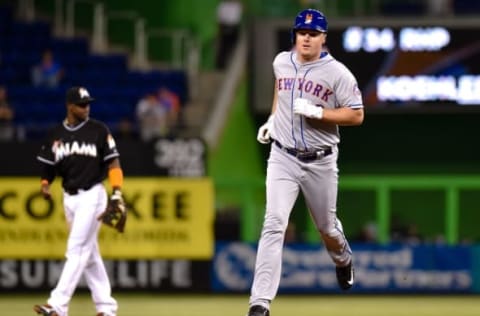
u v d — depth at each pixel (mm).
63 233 49000
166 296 48906
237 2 71000
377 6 73688
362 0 73500
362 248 50094
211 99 68375
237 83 64688
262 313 24641
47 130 63375
